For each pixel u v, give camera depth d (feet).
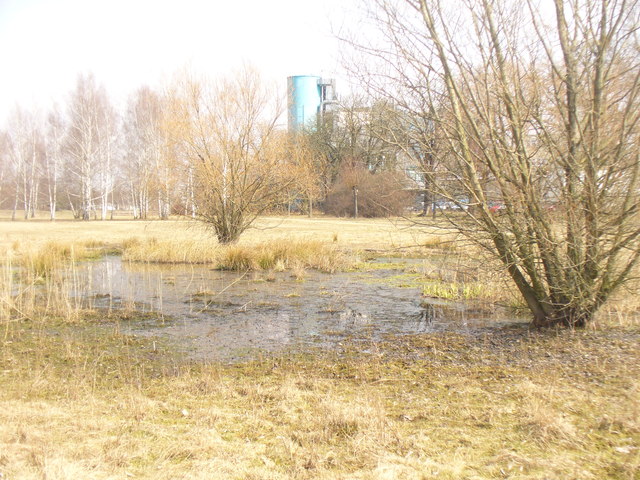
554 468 10.09
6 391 15.44
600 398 13.83
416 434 11.92
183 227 73.82
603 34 19.29
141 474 9.98
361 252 58.34
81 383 16.17
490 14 19.57
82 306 31.60
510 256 21.65
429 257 50.83
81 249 57.52
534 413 12.45
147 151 129.29
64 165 137.59
